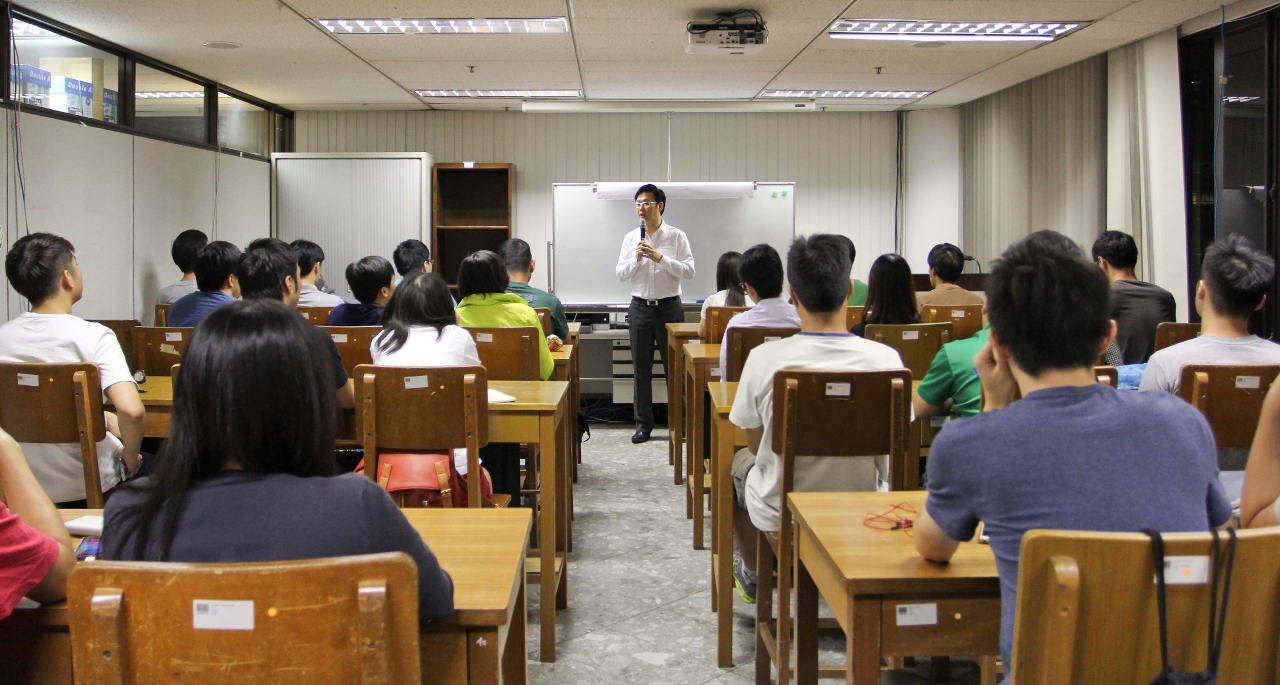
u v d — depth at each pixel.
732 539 2.46
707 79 6.13
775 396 2.01
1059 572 0.96
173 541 1.04
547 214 7.43
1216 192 4.71
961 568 1.31
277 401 1.05
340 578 0.94
